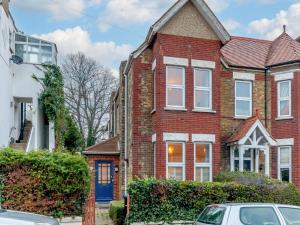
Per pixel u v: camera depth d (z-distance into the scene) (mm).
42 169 12891
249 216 9344
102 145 23609
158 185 14227
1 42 19781
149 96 18875
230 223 9156
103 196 22859
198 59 18406
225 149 19438
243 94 20422
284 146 19875
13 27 24406
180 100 18156
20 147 21953
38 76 24469
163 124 17578
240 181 16266
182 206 14430
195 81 18422
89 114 48500
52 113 24531
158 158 17422
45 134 26812
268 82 20766
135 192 14016
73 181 13039
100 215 18672
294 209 9773
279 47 21641
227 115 19812
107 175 23109
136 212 13977
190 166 17781
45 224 6637
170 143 17766
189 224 14297
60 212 12844
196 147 18109
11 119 23281
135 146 18438
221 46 19078
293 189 15703
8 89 21984
